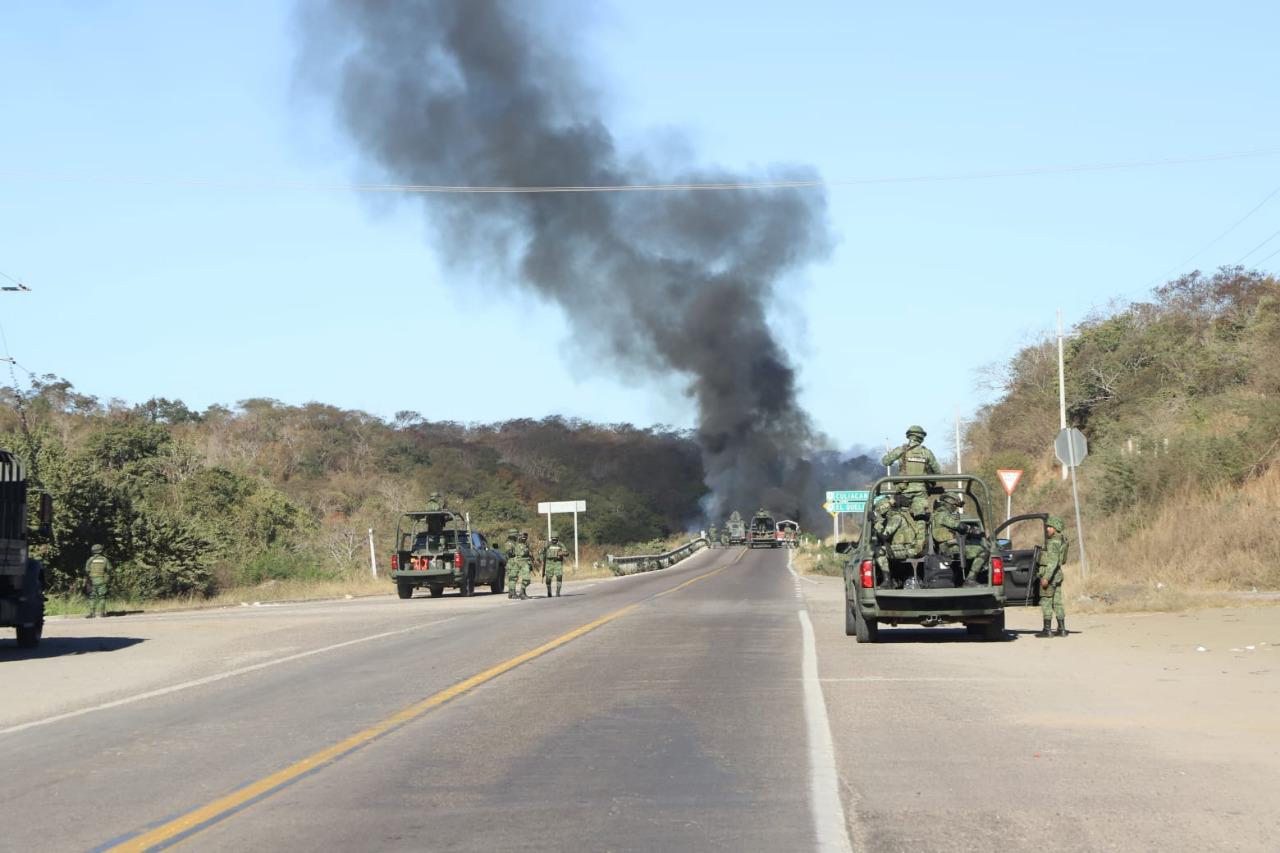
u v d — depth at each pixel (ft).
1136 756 29.45
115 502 130.93
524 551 116.37
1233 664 47.57
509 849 21.84
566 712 38.19
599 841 22.24
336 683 47.55
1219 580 87.61
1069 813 23.75
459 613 92.58
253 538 183.42
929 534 58.59
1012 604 74.02
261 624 84.69
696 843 21.93
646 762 29.73
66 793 28.02
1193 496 105.70
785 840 21.97
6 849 22.82
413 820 24.32
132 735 36.29
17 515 66.80
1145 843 21.49
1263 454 106.22
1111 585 87.25
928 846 21.44
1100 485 120.78
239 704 42.45
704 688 43.32
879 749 30.78
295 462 335.26
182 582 135.23
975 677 45.09
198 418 349.82
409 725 36.35
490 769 29.35
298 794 27.07
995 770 27.99
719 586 138.00
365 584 150.61
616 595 118.21
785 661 51.98
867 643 59.41
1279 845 21.29
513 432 386.73
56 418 257.75
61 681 51.19
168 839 23.29
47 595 124.57
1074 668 47.55
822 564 185.47
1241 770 27.63
